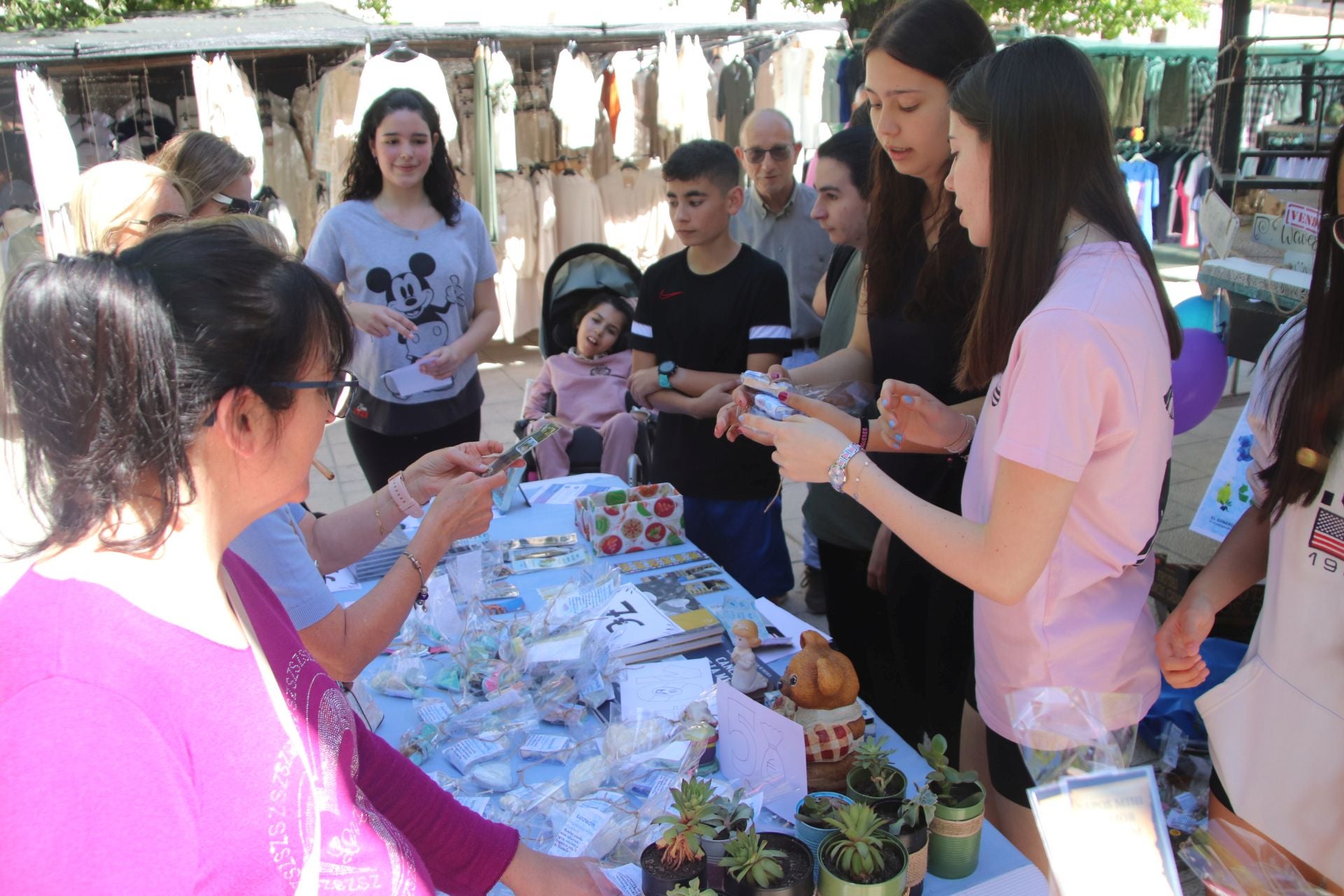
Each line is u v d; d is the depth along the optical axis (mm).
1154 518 1350
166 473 703
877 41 1811
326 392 827
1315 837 1404
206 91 5785
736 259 2959
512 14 10641
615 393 3826
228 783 716
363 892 881
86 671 654
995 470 1392
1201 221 3197
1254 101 5281
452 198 3309
